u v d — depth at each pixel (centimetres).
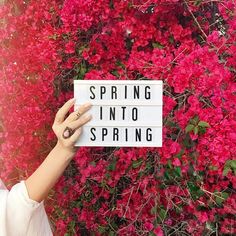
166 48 232
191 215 234
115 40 235
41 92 237
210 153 209
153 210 221
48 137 242
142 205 225
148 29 232
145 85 153
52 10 242
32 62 237
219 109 203
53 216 250
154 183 225
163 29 239
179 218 234
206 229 230
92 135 151
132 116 153
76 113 137
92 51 236
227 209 220
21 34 246
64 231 247
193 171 222
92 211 248
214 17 238
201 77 203
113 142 152
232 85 206
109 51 236
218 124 203
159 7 223
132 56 225
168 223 232
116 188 242
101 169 234
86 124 150
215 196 221
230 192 232
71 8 223
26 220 135
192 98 205
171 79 212
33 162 244
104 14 227
